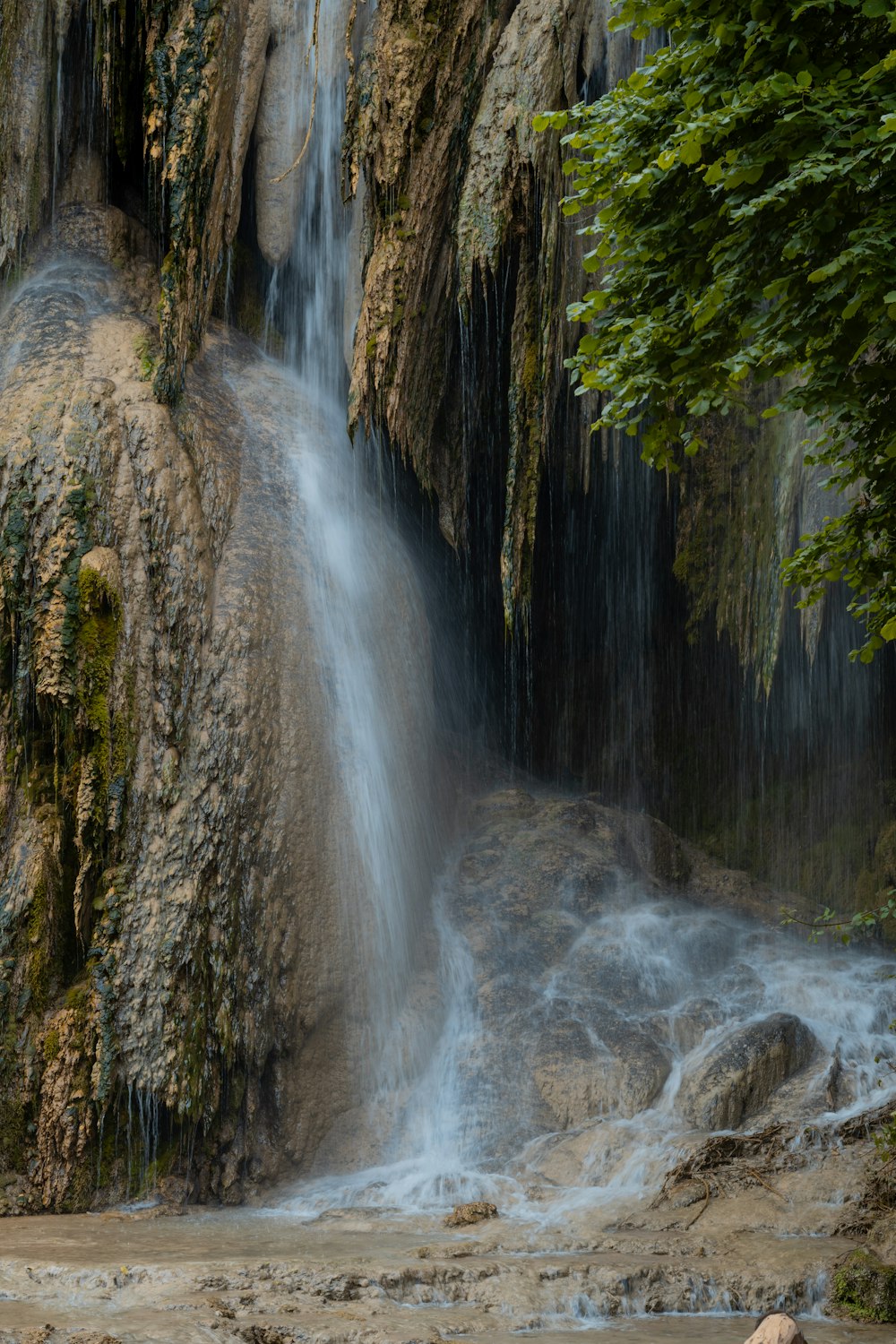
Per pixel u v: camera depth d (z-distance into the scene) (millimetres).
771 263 6758
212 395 13055
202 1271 7266
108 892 10516
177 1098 10156
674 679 17406
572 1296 7242
